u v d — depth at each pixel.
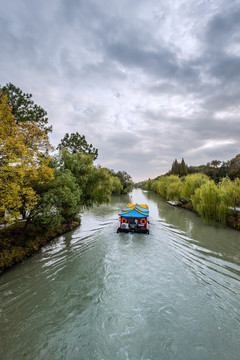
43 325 6.73
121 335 6.36
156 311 7.49
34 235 14.72
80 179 18.36
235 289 8.80
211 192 20.33
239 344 5.98
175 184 40.09
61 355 5.58
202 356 5.57
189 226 20.08
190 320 7.02
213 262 11.61
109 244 14.72
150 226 20.11
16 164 9.60
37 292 8.67
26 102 16.42
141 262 11.71
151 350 5.79
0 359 5.41
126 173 86.75
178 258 12.24
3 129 9.66
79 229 18.75
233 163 64.69
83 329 6.59
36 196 11.01
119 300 8.18
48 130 18.67
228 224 19.94
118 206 34.91
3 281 9.49
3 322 6.83
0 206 9.29
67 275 10.19
